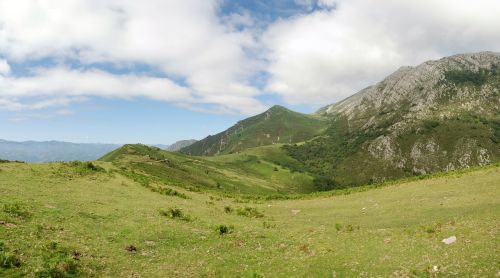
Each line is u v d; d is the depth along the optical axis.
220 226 39.38
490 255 23.81
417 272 23.34
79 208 40.50
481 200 44.44
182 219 44.47
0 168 57.53
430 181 66.56
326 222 46.91
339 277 24.58
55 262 22.59
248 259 30.05
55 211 36.62
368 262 26.97
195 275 25.84
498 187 49.53
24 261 22.30
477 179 57.94
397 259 26.83
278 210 60.00
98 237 31.48
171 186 85.69
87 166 76.12
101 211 41.09
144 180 81.50
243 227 43.19
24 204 36.78
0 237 25.14
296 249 32.97
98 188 57.75
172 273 25.92
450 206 44.50
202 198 72.81
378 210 50.12
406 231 35.56
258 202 73.81
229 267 27.80
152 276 24.97
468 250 25.89
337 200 66.12
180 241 34.34
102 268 24.88
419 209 46.09
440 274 22.62
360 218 46.94
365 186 81.00
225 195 85.19
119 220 38.62
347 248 31.84
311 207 60.75
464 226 33.03
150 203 52.78
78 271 23.06
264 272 26.72
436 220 38.75
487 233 29.14
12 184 47.03
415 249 28.81
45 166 67.38
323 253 30.75
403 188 65.31
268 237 37.84
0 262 21.12
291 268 27.28
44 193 45.09
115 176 75.06
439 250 27.47
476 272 21.83
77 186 55.69
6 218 29.58
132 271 25.36
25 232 27.69
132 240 32.41
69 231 31.14
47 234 28.73
